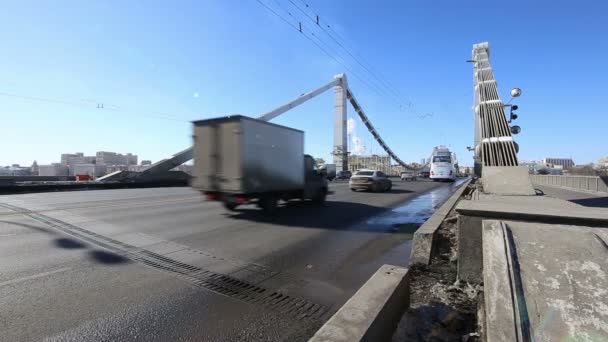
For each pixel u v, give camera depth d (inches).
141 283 183.8
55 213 425.7
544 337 87.7
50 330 131.3
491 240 127.3
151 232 318.0
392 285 124.0
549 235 128.2
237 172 418.9
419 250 207.0
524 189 500.1
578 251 116.8
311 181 555.8
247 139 426.0
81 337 127.0
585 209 158.2
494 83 1343.5
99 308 151.3
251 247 269.7
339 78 3166.8
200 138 453.4
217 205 536.4
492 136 964.6
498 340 88.4
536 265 112.3
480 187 696.4
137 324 138.3
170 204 543.5
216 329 136.0
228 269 212.8
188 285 183.3
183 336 130.0
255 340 128.4
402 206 557.9
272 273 207.3
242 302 163.2
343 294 175.6
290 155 505.4
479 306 131.2
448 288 163.8
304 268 218.4
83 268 205.5
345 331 90.6
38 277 187.9
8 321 137.3
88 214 420.8
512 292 101.7
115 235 300.2
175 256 238.5
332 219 415.8
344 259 239.8
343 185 1267.2
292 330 136.6
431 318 134.0
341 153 3117.6
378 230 346.6
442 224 291.1
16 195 717.9
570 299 97.5
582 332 87.7
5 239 275.9
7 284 176.4
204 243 280.1
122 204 537.6
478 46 1668.3
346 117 3201.3
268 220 403.5
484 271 112.8
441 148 1674.5
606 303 94.9
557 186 1223.5
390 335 115.5
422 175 3189.0
